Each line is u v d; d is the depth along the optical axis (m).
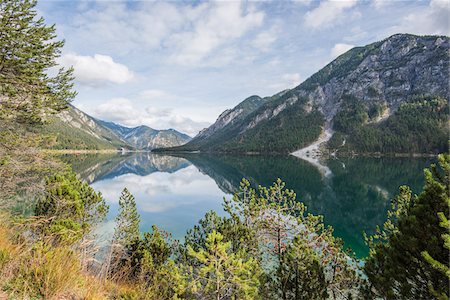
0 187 12.62
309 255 7.50
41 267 4.33
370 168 80.62
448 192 4.66
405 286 5.03
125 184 55.03
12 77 12.82
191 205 36.22
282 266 7.59
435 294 4.30
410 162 104.75
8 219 7.49
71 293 4.30
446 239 3.99
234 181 59.47
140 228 25.08
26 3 12.57
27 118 14.25
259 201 11.02
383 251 6.12
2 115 13.23
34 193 13.10
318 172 71.25
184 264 8.45
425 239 4.87
